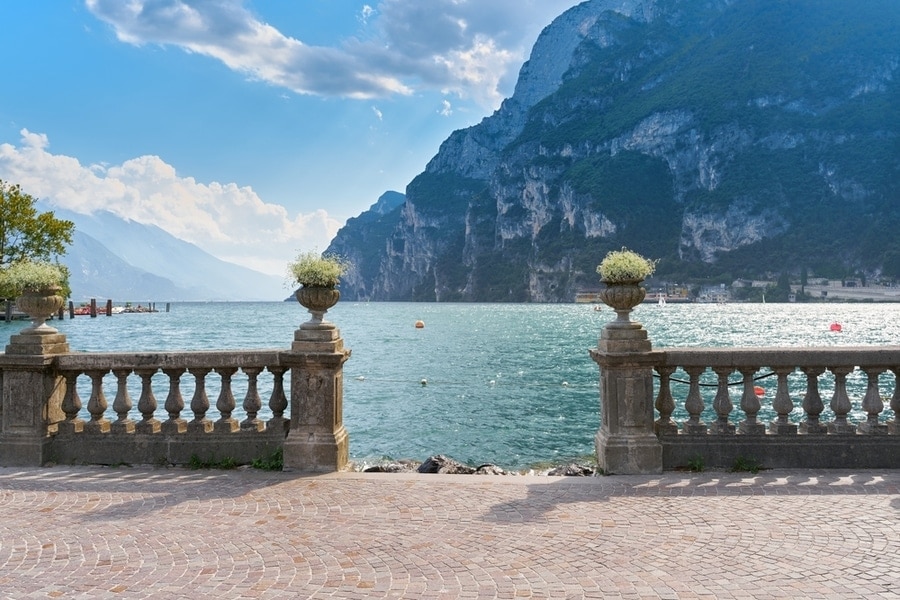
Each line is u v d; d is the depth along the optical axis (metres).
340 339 8.04
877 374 7.49
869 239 196.00
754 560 4.79
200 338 64.31
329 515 5.96
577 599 4.21
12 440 7.74
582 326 89.19
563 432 20.34
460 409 24.56
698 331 72.94
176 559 4.93
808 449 7.45
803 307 166.88
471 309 187.62
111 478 7.25
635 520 5.73
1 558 4.95
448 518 5.85
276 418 7.92
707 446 7.51
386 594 4.30
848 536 5.22
